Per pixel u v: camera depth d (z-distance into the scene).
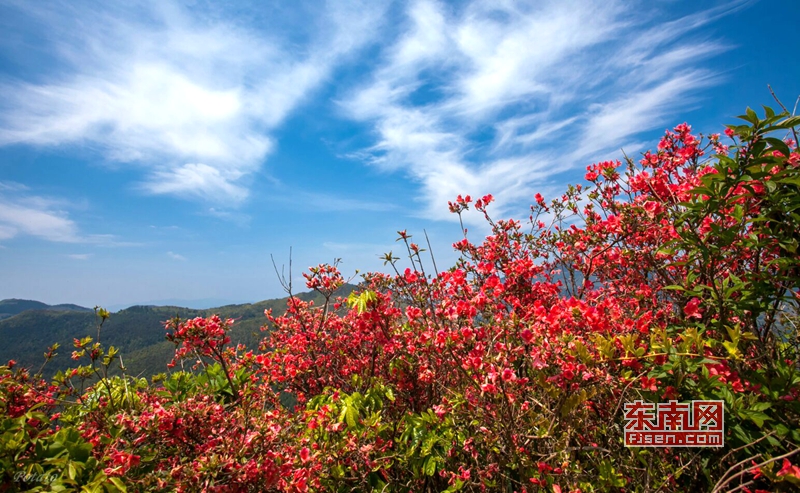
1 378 2.52
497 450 2.67
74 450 2.11
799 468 1.65
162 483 2.13
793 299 2.37
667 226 3.01
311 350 4.68
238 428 2.58
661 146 3.91
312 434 3.18
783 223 2.16
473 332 2.84
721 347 2.39
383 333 3.76
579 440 2.67
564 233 4.50
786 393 1.99
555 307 2.47
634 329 2.53
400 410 3.99
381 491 2.92
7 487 1.82
